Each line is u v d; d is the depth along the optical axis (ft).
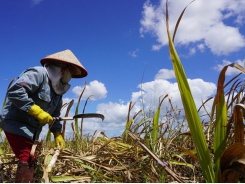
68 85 6.32
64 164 6.09
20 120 5.82
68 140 8.52
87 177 5.44
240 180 5.17
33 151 5.40
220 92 4.15
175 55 4.16
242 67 3.85
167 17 4.23
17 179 5.45
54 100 6.15
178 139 7.13
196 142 4.18
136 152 6.45
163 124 7.48
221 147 4.18
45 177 5.08
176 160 6.50
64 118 6.18
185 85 4.12
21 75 5.79
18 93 5.52
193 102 4.12
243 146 3.84
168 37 4.21
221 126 4.20
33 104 5.64
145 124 7.43
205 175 4.20
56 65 6.08
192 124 4.16
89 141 8.27
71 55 6.22
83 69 6.24
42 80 5.79
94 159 6.24
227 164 4.18
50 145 7.25
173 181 5.42
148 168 5.81
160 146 6.34
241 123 4.11
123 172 5.87
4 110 5.99
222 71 4.02
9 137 5.74
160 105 7.07
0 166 5.99
